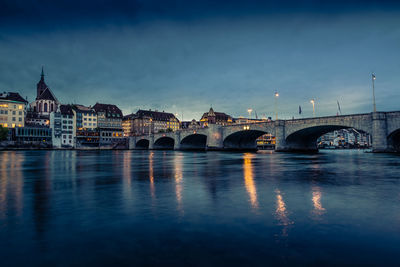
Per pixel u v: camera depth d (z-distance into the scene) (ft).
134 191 41.75
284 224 24.21
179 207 30.86
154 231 22.58
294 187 44.73
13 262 17.03
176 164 105.81
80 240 20.67
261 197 36.29
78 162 122.01
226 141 319.06
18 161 129.70
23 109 395.55
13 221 25.64
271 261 16.93
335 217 26.32
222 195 37.91
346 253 18.10
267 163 108.68
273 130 243.60
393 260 16.99
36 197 37.32
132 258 17.52
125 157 179.52
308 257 17.51
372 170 73.82
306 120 216.13
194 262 16.84
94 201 34.45
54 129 430.20
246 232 22.16
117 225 24.26
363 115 180.04
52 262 17.04
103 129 492.54
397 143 181.06
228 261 16.97
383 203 32.22
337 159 133.49
